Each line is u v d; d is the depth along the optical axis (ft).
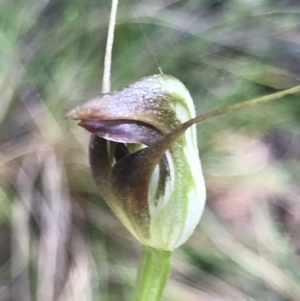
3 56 0.40
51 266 0.33
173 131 0.17
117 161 0.19
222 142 0.41
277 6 0.48
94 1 0.44
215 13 0.47
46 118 0.39
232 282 0.36
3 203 0.35
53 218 0.35
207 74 0.43
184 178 0.19
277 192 0.41
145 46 0.43
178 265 0.36
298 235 0.39
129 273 0.35
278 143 0.45
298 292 0.35
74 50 0.43
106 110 0.17
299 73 0.44
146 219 0.19
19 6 0.42
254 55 0.45
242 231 0.38
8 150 0.38
